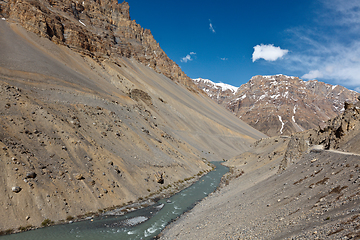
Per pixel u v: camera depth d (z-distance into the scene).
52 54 91.31
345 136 34.66
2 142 31.31
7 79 51.16
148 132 74.56
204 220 31.05
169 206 42.84
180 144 90.56
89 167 40.47
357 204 14.91
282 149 63.72
